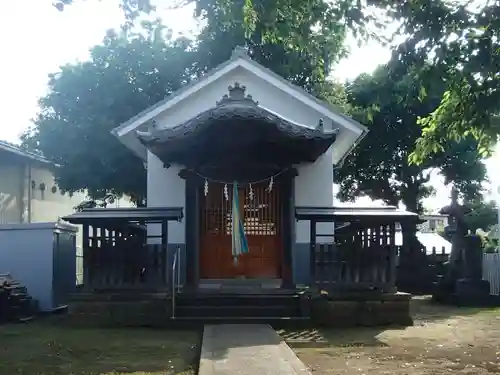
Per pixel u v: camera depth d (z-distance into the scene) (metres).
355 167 31.16
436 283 22.91
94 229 15.24
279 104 18.41
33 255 17.72
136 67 26.25
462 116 8.76
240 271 17.03
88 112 26.27
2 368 9.70
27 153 24.80
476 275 21.38
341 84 27.86
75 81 26.33
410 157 10.49
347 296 14.52
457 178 30.19
